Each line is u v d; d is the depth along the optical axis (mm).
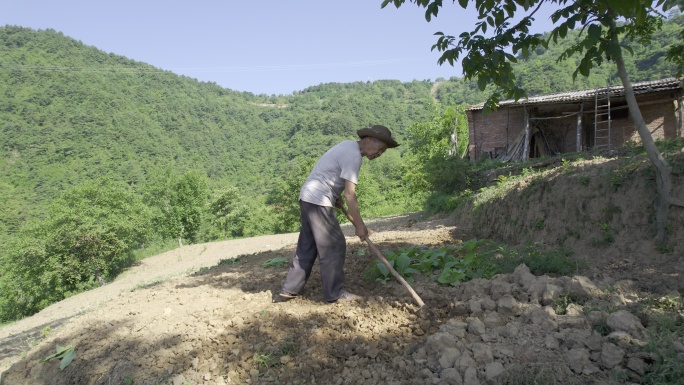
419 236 9500
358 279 5055
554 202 7062
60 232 22969
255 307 4301
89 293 19219
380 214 32875
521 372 2695
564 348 2914
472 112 21609
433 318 3670
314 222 4113
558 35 4039
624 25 5141
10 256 23297
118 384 3361
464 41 4551
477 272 4688
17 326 13438
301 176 39312
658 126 18141
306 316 3902
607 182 6133
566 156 13016
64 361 3717
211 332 3797
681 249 4871
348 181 3984
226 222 48625
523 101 19047
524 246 6695
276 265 6711
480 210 9734
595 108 17703
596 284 4016
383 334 3479
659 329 3066
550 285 3771
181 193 33875
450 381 2732
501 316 3441
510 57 4406
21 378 3789
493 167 17609
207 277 6438
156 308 4695
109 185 25641
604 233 5863
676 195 5125
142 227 26359
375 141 4133
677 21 36719
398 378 2922
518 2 4117
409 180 30844
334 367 3143
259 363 3252
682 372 2488
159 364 3432
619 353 2701
